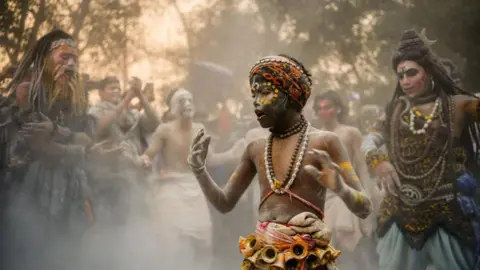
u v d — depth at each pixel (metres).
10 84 7.20
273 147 3.73
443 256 6.09
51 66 7.20
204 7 14.29
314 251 3.53
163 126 8.05
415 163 6.21
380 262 6.31
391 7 13.86
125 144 7.77
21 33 10.42
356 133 7.50
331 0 14.54
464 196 6.15
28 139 7.01
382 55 14.31
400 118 6.31
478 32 13.30
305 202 3.61
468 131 6.25
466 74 13.25
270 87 3.64
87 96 7.59
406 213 6.20
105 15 11.83
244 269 3.59
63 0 11.09
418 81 6.25
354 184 3.64
